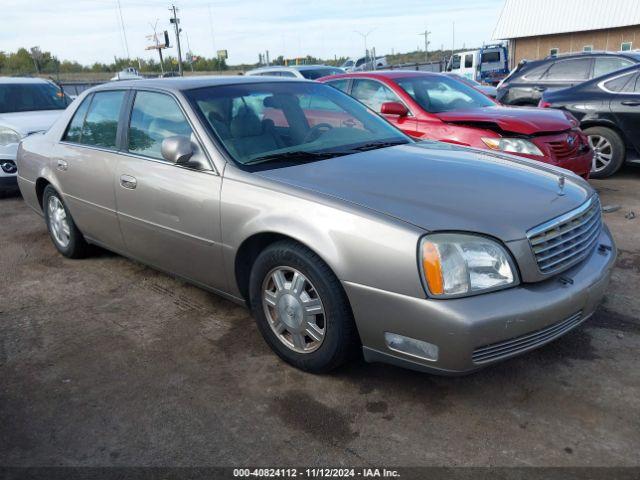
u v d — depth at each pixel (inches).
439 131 225.5
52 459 94.4
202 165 127.3
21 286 170.1
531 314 94.7
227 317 143.8
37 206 199.3
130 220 148.8
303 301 110.7
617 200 243.0
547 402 103.9
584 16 1321.4
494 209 101.9
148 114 145.9
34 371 121.8
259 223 113.1
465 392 107.9
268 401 107.8
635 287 150.9
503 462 89.4
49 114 316.2
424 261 93.8
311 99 153.7
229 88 144.3
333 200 105.3
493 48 1031.6
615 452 90.4
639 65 274.4
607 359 117.0
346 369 116.9
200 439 98.0
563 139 213.0
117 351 128.9
